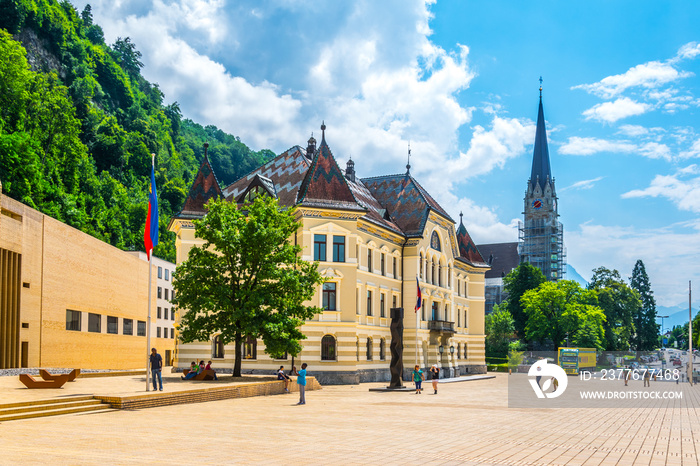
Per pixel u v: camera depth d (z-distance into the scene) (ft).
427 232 236.22
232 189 215.72
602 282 492.13
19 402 82.94
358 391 156.87
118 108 553.64
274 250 154.30
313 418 87.45
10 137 306.35
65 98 421.18
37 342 173.99
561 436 73.31
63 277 190.39
